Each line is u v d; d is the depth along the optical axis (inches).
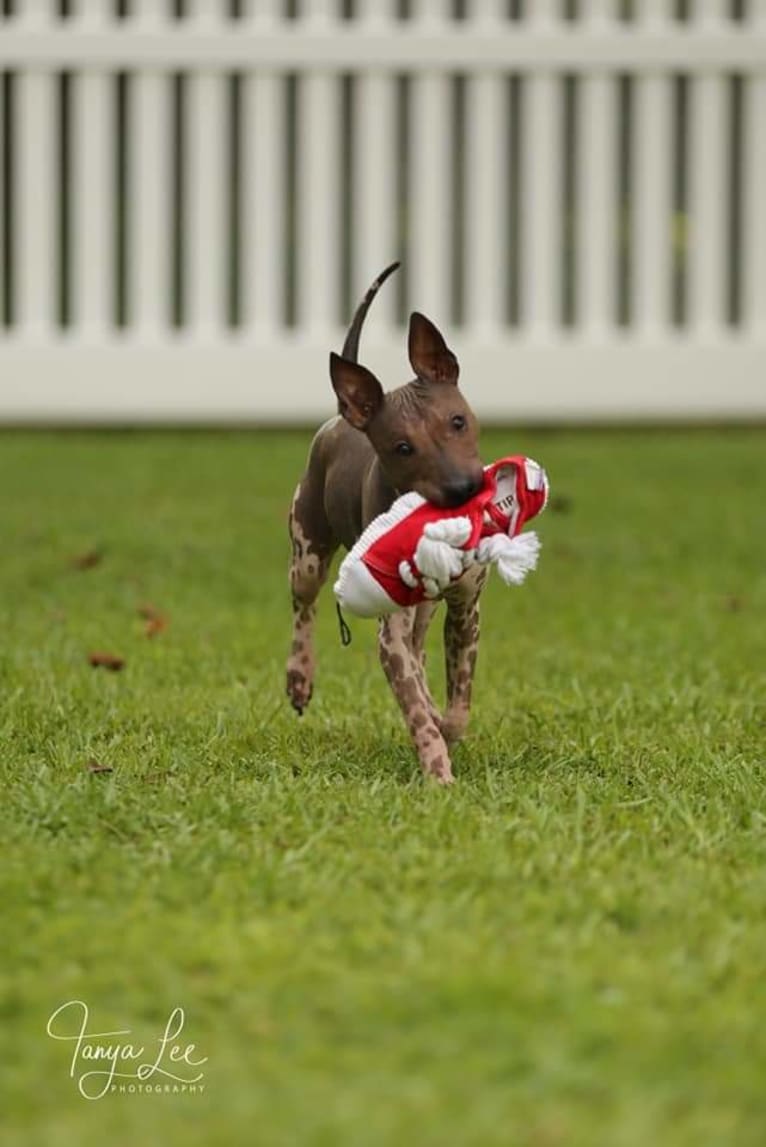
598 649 456.4
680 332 902.4
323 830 287.4
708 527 634.2
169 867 274.4
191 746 351.3
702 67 809.5
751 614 504.7
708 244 825.5
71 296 834.8
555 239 820.0
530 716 376.8
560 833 290.4
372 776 331.9
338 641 464.4
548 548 598.2
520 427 844.6
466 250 825.5
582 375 829.2
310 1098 202.8
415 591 312.3
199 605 506.9
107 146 808.3
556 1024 219.6
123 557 572.7
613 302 827.4
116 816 297.3
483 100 809.5
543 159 814.5
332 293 820.0
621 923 254.5
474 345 824.9
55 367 820.0
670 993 228.2
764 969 237.1
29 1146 194.1
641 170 818.2
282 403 823.7
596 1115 197.6
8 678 413.7
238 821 297.4
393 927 250.7
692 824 293.7
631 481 720.3
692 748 349.4
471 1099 201.2
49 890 264.4
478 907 256.5
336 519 345.4
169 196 812.0
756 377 832.3
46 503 664.4
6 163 932.6
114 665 433.4
